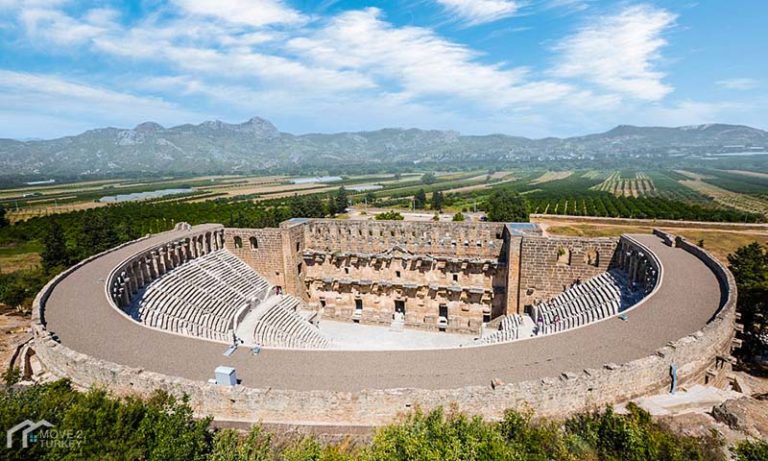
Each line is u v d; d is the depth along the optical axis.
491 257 65.12
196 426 22.80
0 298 66.50
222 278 62.78
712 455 21.80
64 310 39.50
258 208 172.25
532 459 19.83
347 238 70.88
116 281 46.44
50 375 32.09
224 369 28.48
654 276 45.69
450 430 20.92
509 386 26.81
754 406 26.84
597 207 169.88
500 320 63.53
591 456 20.89
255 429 24.80
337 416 26.95
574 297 55.72
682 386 29.98
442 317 70.19
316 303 74.06
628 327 35.00
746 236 102.88
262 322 57.03
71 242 108.75
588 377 27.14
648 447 20.69
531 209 164.38
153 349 33.72
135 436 20.56
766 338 47.66
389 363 32.06
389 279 69.81
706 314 36.22
